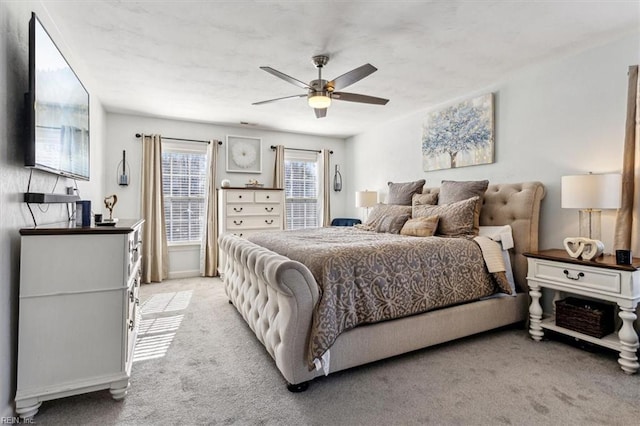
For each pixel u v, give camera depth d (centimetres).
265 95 378
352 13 216
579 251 236
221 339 261
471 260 256
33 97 159
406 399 179
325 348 180
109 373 174
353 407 172
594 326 229
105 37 247
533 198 288
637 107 232
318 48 264
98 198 388
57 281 164
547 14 216
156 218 462
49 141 179
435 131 411
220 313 326
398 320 220
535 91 304
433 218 303
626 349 206
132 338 214
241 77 324
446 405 173
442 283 239
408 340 222
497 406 172
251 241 319
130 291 196
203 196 512
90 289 170
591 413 165
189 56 279
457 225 294
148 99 392
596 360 223
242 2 204
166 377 202
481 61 288
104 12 214
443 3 204
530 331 262
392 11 213
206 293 401
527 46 261
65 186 243
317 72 310
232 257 306
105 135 439
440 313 237
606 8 209
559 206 286
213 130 514
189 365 218
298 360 183
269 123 507
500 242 285
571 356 229
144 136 460
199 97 385
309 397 181
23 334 158
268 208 493
